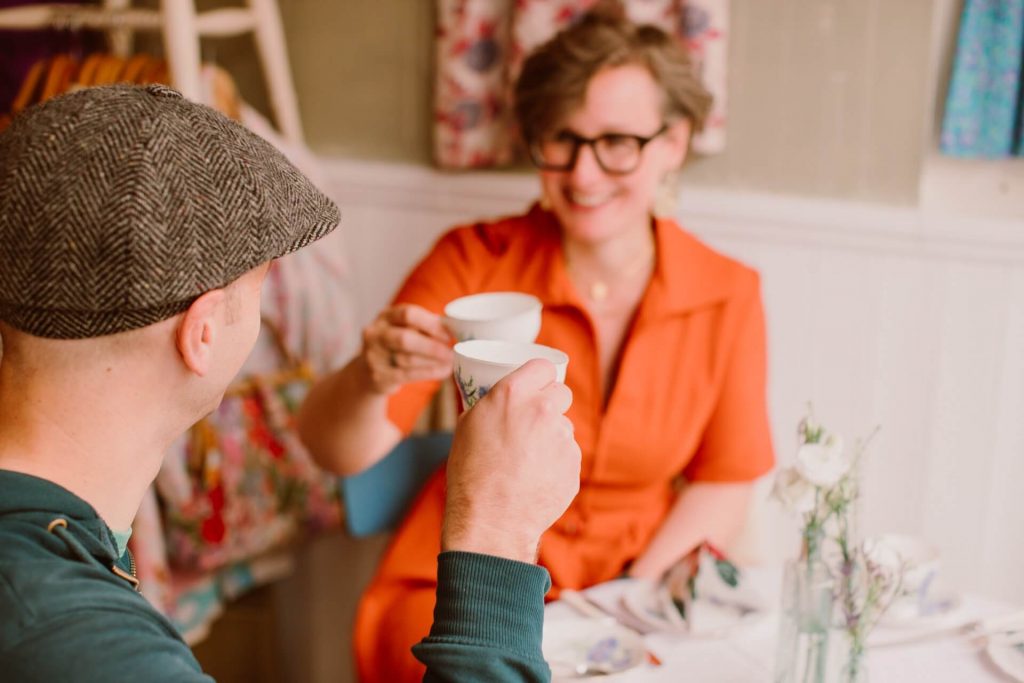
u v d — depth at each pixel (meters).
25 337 0.73
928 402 2.11
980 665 1.17
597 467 1.64
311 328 2.04
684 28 1.95
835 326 2.11
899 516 2.18
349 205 2.30
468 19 2.08
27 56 2.22
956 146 2.02
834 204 2.06
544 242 1.70
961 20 1.98
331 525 2.11
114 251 0.69
